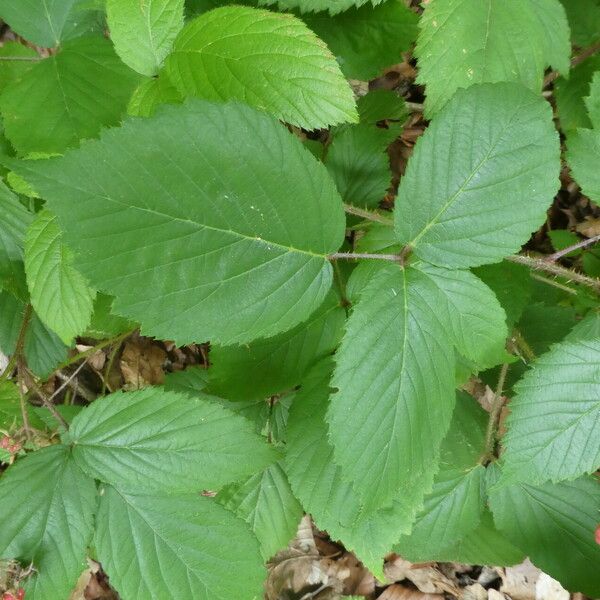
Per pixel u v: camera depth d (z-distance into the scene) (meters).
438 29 0.31
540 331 0.41
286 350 0.34
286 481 0.39
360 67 0.41
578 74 0.40
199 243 0.25
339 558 0.55
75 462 0.31
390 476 0.27
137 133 0.24
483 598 0.54
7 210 0.35
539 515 0.37
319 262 0.27
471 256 0.27
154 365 0.54
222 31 0.27
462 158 0.26
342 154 0.42
